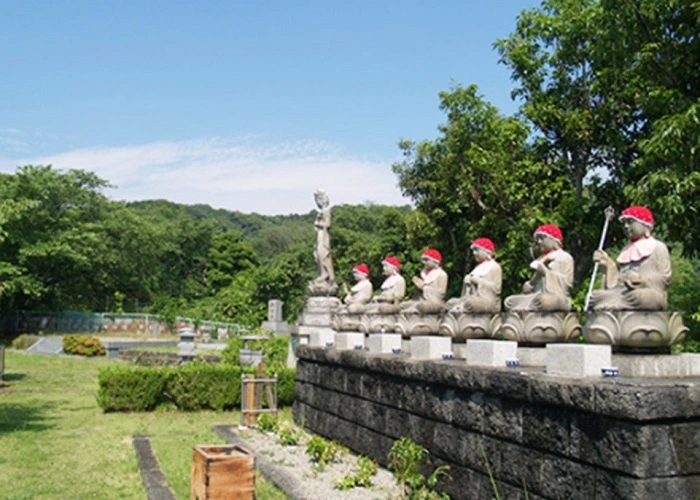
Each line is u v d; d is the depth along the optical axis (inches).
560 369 237.9
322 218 703.7
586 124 710.5
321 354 466.0
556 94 756.6
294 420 520.7
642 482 195.9
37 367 993.5
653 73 548.7
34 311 1562.5
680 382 208.1
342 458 397.7
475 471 274.5
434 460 306.8
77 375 905.5
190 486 343.3
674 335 236.8
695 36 512.7
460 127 843.4
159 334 1517.0
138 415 595.2
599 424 211.6
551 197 727.7
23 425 534.3
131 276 1740.9
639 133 695.1
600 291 252.8
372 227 1959.9
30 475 374.9
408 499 295.1
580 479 217.9
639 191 476.7
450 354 328.5
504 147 755.4
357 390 404.5
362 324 460.1
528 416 244.4
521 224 709.9
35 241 1406.3
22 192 1405.0
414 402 330.0
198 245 2181.3
